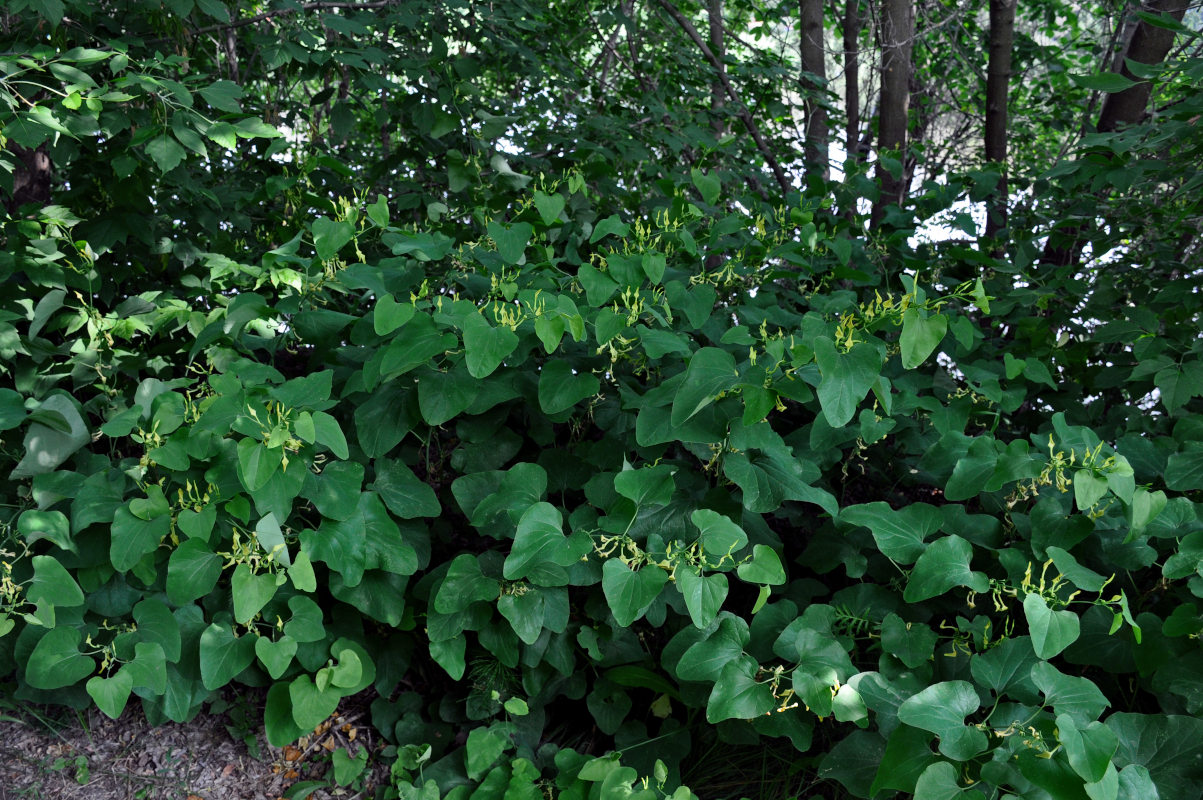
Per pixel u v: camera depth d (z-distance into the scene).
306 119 4.50
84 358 2.78
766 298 3.01
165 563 2.47
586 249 3.49
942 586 2.05
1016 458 2.18
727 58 5.39
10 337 2.63
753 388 2.04
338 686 2.34
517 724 2.61
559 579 2.28
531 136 4.61
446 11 4.07
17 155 3.68
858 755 2.13
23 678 2.53
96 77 3.22
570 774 2.39
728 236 3.46
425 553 2.52
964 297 2.15
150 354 2.96
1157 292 3.54
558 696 2.80
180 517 2.15
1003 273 3.51
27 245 2.93
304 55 3.57
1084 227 3.94
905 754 1.93
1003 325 3.94
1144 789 1.83
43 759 2.50
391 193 4.50
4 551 2.28
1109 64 6.35
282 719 2.41
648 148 4.83
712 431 2.20
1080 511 2.27
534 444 2.86
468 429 2.56
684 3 7.58
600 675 2.65
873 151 6.14
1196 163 3.25
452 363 2.43
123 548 2.16
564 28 5.33
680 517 2.35
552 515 2.18
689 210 3.04
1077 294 3.53
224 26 3.89
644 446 2.21
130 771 2.50
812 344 2.04
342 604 2.58
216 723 2.68
